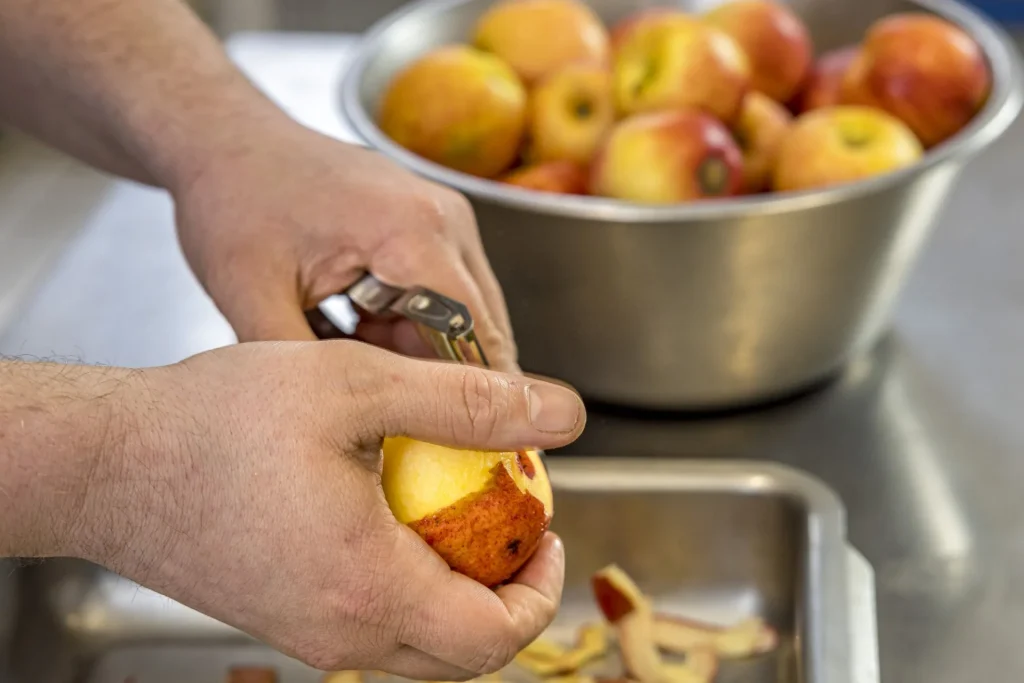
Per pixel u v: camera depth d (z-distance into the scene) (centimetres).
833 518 97
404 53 117
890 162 105
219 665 101
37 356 110
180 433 79
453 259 91
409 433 79
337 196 92
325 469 79
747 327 101
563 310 101
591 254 98
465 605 80
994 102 105
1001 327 112
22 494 78
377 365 79
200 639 102
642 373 103
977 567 97
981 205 122
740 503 99
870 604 92
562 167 109
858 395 107
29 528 79
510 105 111
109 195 127
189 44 97
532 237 99
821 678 89
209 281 93
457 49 112
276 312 91
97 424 78
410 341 93
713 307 100
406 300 88
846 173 105
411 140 110
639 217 96
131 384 80
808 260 99
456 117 110
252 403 79
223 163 94
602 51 117
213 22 179
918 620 95
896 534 99
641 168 105
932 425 105
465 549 81
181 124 95
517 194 98
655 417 106
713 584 100
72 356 110
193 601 82
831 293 101
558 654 99
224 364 80
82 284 117
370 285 91
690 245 97
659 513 100
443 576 81
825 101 115
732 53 109
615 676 98
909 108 110
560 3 116
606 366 103
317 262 92
